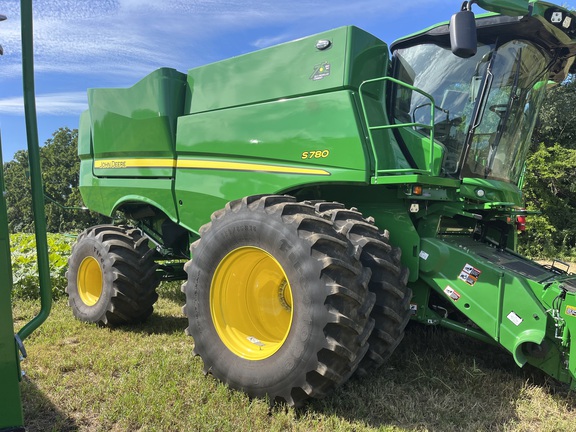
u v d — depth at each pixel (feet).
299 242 9.01
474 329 11.05
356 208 12.02
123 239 15.78
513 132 13.25
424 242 10.96
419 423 9.02
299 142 11.72
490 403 9.86
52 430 8.42
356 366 9.21
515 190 13.79
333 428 8.69
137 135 15.65
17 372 5.75
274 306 10.80
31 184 6.20
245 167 12.82
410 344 13.11
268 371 9.29
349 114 10.89
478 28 11.64
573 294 9.37
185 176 14.42
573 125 52.06
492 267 10.15
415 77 12.67
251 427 8.64
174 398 9.61
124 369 11.40
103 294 15.20
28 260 21.13
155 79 14.79
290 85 12.05
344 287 8.64
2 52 6.01
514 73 12.28
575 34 11.46
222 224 10.50
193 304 10.80
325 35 11.47
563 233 49.42
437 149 11.46
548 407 9.78
